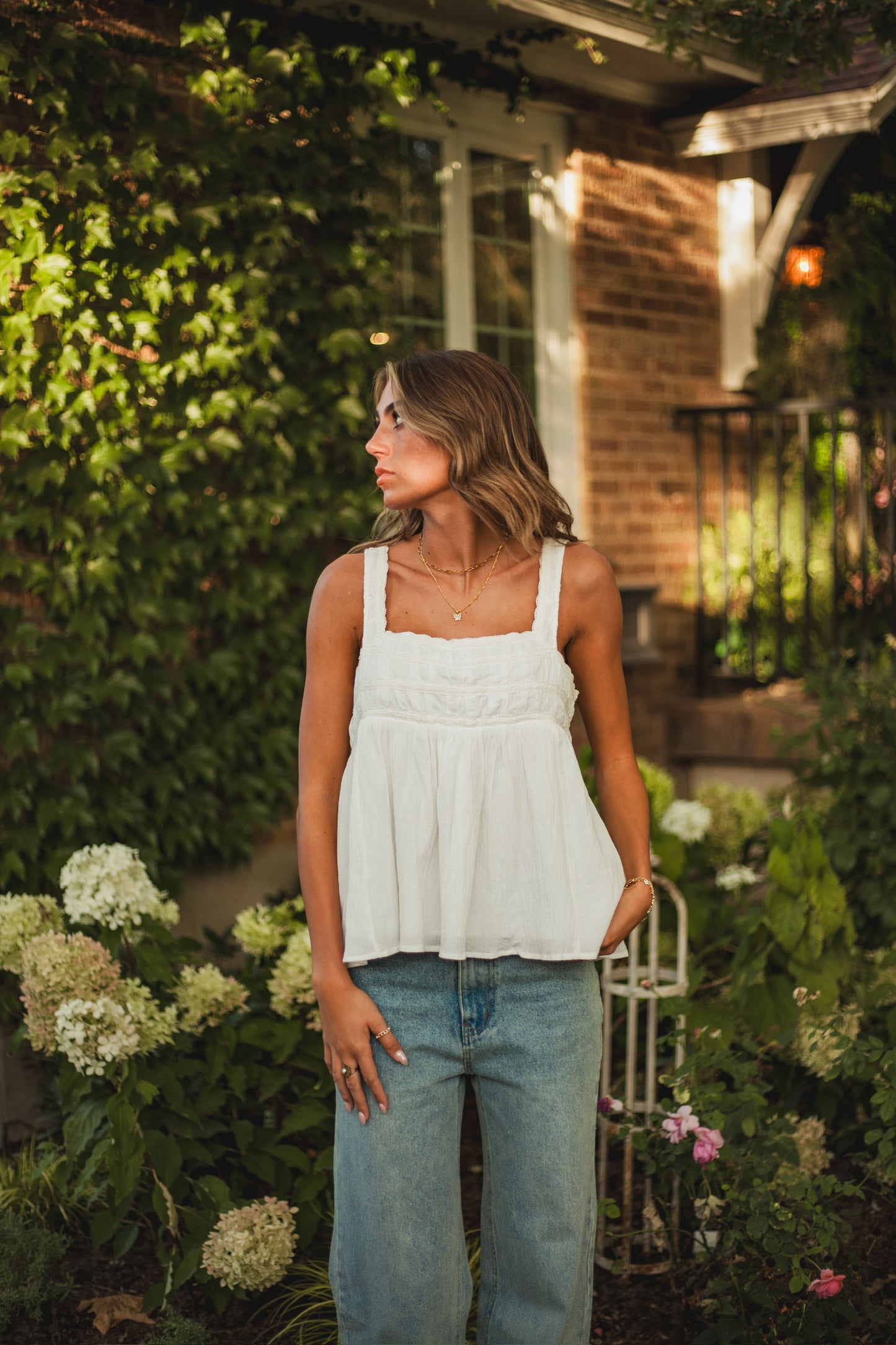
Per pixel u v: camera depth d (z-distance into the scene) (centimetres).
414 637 185
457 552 192
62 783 397
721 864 443
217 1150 302
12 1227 296
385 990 182
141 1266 303
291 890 459
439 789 181
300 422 443
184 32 413
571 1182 184
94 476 393
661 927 348
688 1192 283
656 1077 336
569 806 187
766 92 577
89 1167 281
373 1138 180
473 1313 271
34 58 379
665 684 614
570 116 569
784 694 612
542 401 580
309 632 194
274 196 424
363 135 481
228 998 302
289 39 434
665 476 619
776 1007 322
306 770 191
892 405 566
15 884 385
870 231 688
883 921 374
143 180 402
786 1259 249
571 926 183
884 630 655
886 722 399
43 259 383
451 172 537
